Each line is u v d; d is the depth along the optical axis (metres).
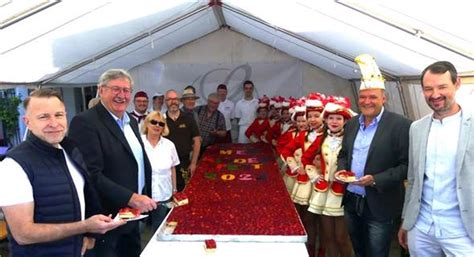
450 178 2.16
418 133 2.30
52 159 1.80
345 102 3.25
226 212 2.57
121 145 2.46
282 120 5.40
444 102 2.07
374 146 2.64
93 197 2.04
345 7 2.52
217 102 5.57
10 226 1.67
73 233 1.75
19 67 3.49
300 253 1.97
